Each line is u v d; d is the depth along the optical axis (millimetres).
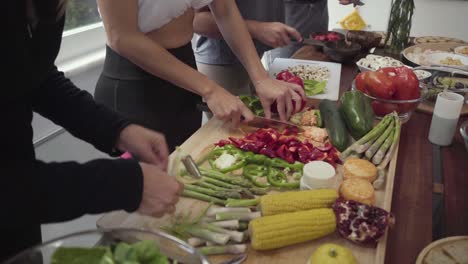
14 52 583
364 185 839
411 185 923
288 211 778
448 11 3027
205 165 1009
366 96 1186
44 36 660
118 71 1258
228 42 1355
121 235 525
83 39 1765
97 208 557
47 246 482
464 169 979
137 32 1068
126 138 795
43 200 522
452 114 1036
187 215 813
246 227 774
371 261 720
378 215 744
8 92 597
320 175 868
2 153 646
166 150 809
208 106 1146
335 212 771
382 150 978
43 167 542
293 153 1022
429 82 1381
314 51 1814
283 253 735
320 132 1111
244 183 910
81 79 1721
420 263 658
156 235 533
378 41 1813
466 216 820
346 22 3162
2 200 504
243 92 1909
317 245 755
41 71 679
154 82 1249
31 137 714
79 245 498
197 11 1616
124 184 564
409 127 1182
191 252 514
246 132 1154
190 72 1130
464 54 1670
